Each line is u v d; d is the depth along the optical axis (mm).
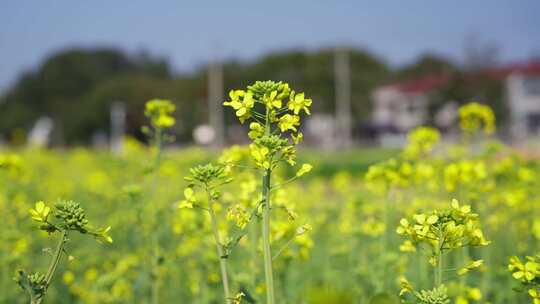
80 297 7027
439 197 8266
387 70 94812
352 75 82312
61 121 89188
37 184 12445
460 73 57844
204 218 6445
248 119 4133
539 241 7203
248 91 3912
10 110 106562
